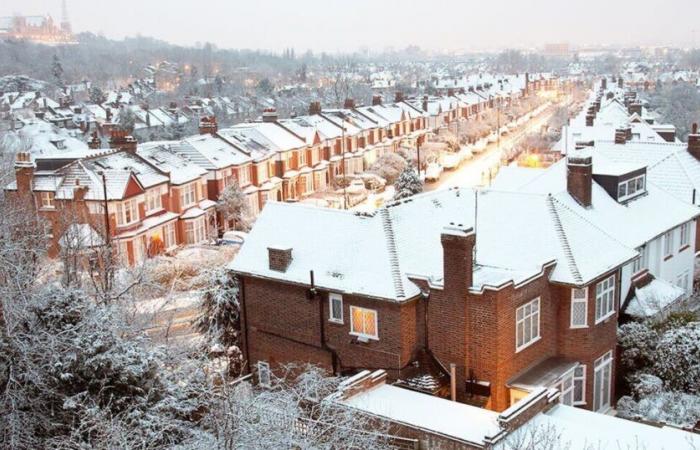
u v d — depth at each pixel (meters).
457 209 33.62
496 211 33.25
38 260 32.03
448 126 135.50
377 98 124.88
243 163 77.62
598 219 37.44
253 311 34.34
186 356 28.50
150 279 38.91
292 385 32.22
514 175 48.78
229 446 18.39
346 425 21.22
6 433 20.50
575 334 31.27
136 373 22.48
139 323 32.19
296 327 32.94
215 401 21.17
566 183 42.06
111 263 37.31
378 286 30.03
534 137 128.88
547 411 25.48
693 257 46.16
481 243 32.34
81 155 63.28
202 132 80.75
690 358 32.91
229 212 71.81
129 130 122.38
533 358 30.62
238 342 37.00
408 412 25.23
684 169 49.84
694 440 23.28
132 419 21.16
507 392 29.16
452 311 29.08
